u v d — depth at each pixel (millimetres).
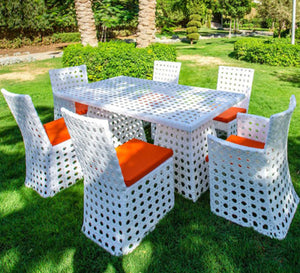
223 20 34656
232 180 2191
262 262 1911
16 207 2646
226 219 2379
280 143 1988
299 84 6812
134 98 2979
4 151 3803
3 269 1977
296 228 2211
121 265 1969
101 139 1715
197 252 2029
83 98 2990
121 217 2000
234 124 3494
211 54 12453
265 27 32250
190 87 3447
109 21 12281
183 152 2629
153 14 7375
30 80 8531
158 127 2855
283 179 2238
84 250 2117
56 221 2438
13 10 15852
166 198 2443
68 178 3027
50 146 2697
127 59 6805
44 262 2010
